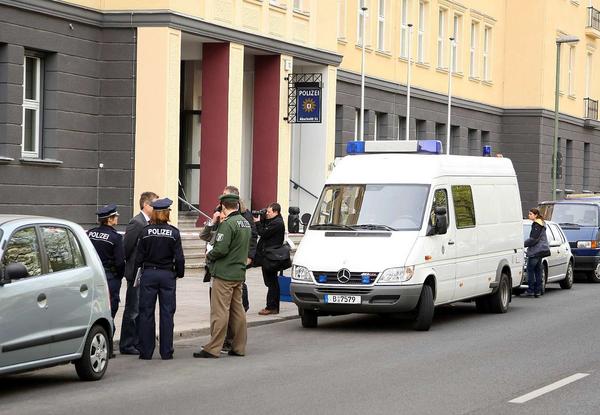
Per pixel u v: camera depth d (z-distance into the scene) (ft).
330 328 93.66
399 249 89.66
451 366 70.49
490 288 104.73
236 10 149.18
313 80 172.86
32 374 67.10
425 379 64.90
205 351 74.69
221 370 68.74
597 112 315.17
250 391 60.23
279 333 89.81
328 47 173.99
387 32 204.13
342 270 88.89
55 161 126.31
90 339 63.41
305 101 163.84
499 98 267.18
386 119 204.64
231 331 78.07
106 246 74.23
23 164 121.90
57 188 127.54
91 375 63.67
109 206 75.36
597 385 63.05
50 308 59.21
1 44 119.44
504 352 77.66
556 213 157.89
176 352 77.77
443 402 56.95
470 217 100.83
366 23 196.13
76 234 63.67
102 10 133.90
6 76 119.44
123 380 64.39
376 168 96.99
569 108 293.02
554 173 226.38
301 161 175.73
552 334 89.25
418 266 89.66
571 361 73.05
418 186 94.73
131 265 76.23
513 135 269.44
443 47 230.89
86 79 132.16
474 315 106.01
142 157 133.69
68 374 67.05
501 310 108.27
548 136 274.36
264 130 163.32
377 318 102.53
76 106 130.62
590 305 117.50
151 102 133.59
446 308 113.60
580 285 150.92
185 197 160.56
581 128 303.68
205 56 149.59
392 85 204.74
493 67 261.85
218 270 74.59
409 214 92.99
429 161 96.94
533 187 269.03
